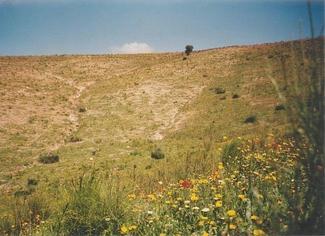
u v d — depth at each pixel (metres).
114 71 104.44
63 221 6.15
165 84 81.75
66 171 37.34
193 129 54.09
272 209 4.09
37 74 95.69
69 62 111.19
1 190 33.00
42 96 76.94
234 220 4.49
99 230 5.94
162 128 58.19
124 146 49.00
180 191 6.32
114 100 74.06
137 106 69.50
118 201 6.14
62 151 48.00
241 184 5.70
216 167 9.16
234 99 63.88
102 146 49.66
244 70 80.19
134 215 6.00
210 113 59.97
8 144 50.31
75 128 59.97
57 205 6.47
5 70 94.50
